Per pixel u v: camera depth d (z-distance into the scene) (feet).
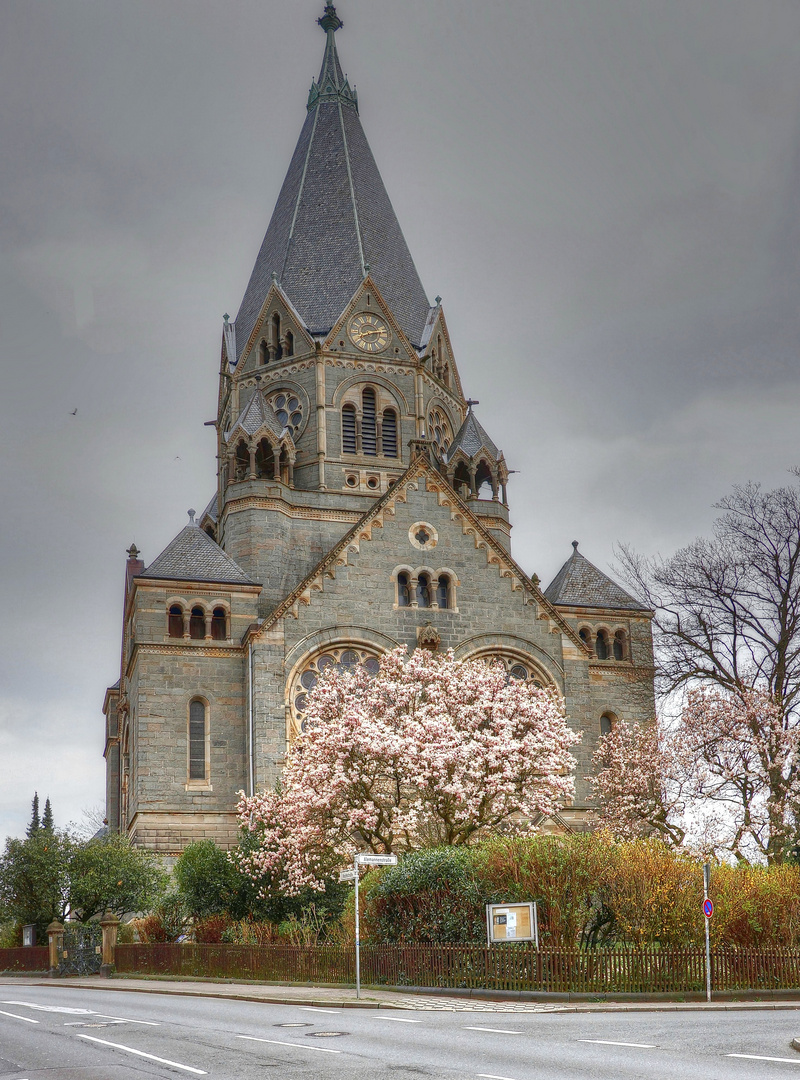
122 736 263.08
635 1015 95.81
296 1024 89.66
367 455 260.42
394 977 122.21
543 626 232.73
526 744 167.32
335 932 148.97
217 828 211.82
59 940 183.42
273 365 267.80
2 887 199.52
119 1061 70.85
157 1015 99.14
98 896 196.65
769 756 173.27
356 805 165.99
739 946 112.78
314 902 171.73
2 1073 67.15
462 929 117.91
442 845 138.92
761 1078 60.49
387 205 288.30
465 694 174.60
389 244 282.36
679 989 107.45
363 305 268.62
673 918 111.04
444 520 232.53
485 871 117.29
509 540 259.80
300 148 296.10
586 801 223.71
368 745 160.66
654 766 198.80
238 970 144.36
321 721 173.99
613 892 111.96
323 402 259.39
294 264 277.03
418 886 123.65
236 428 246.68
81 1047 77.77
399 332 269.64
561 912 111.34
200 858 179.73
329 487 255.09
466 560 231.91
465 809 162.20
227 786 214.28
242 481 242.37
